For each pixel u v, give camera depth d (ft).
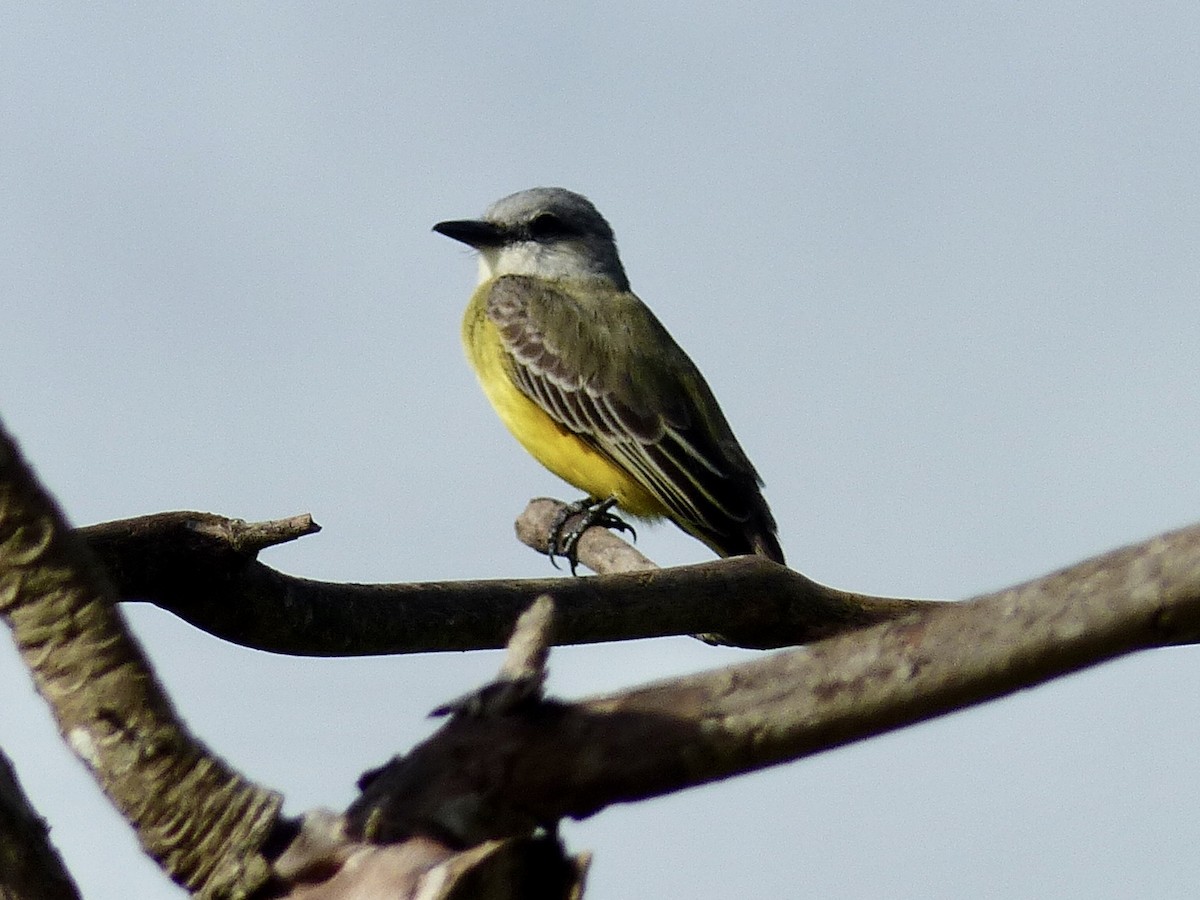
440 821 16.74
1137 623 14.69
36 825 19.62
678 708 16.57
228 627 28.86
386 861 16.58
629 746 16.60
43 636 16.90
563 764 16.70
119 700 16.96
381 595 30.30
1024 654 15.15
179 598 28.30
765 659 16.57
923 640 15.71
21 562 16.74
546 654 17.01
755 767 16.52
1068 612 14.94
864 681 15.90
